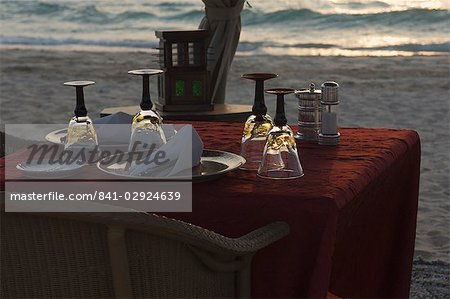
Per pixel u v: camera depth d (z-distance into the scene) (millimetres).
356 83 12805
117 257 1809
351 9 17922
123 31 19156
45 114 10562
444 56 15336
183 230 1858
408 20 17625
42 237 1809
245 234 2131
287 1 18172
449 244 5051
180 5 19547
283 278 2111
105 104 11234
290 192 2146
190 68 4680
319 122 2939
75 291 1854
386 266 3107
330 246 2064
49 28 19281
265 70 14125
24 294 1866
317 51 16125
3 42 17781
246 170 2445
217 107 4898
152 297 1916
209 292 2064
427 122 9633
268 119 2609
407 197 3121
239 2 5238
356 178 2328
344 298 2863
